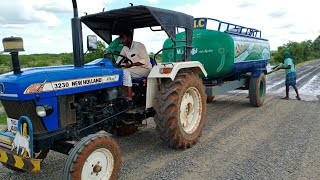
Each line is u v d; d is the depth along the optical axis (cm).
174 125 472
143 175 412
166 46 774
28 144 328
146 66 513
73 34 412
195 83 522
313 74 1962
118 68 468
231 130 624
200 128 540
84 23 507
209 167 436
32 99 341
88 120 416
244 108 853
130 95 472
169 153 495
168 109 470
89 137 347
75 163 326
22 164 328
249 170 422
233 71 772
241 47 773
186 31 532
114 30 560
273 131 612
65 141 403
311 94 1106
